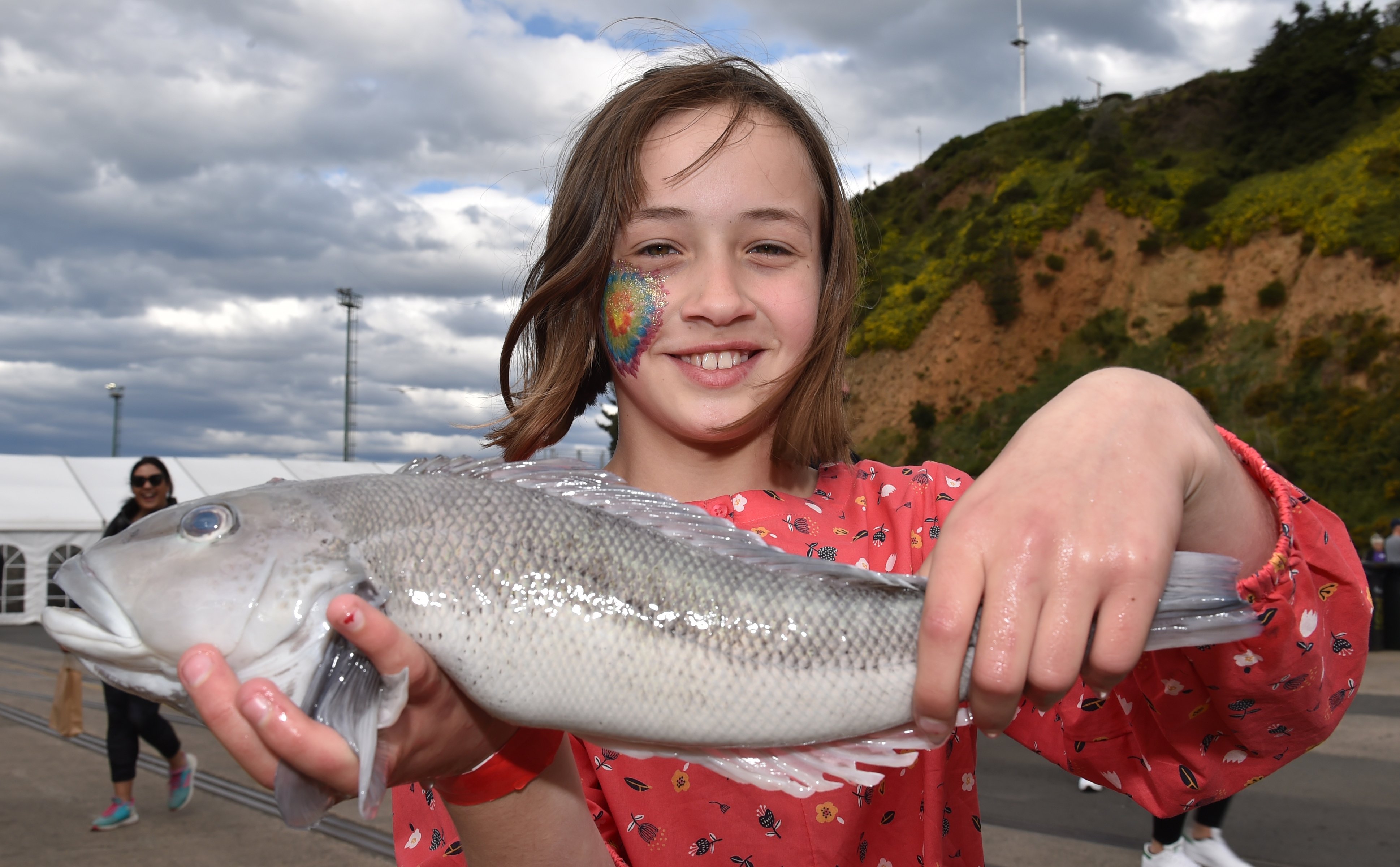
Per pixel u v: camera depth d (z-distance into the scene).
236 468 22.88
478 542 1.29
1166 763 1.33
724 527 1.40
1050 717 1.49
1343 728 7.30
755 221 1.52
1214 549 1.12
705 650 1.31
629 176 1.54
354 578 1.24
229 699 0.99
